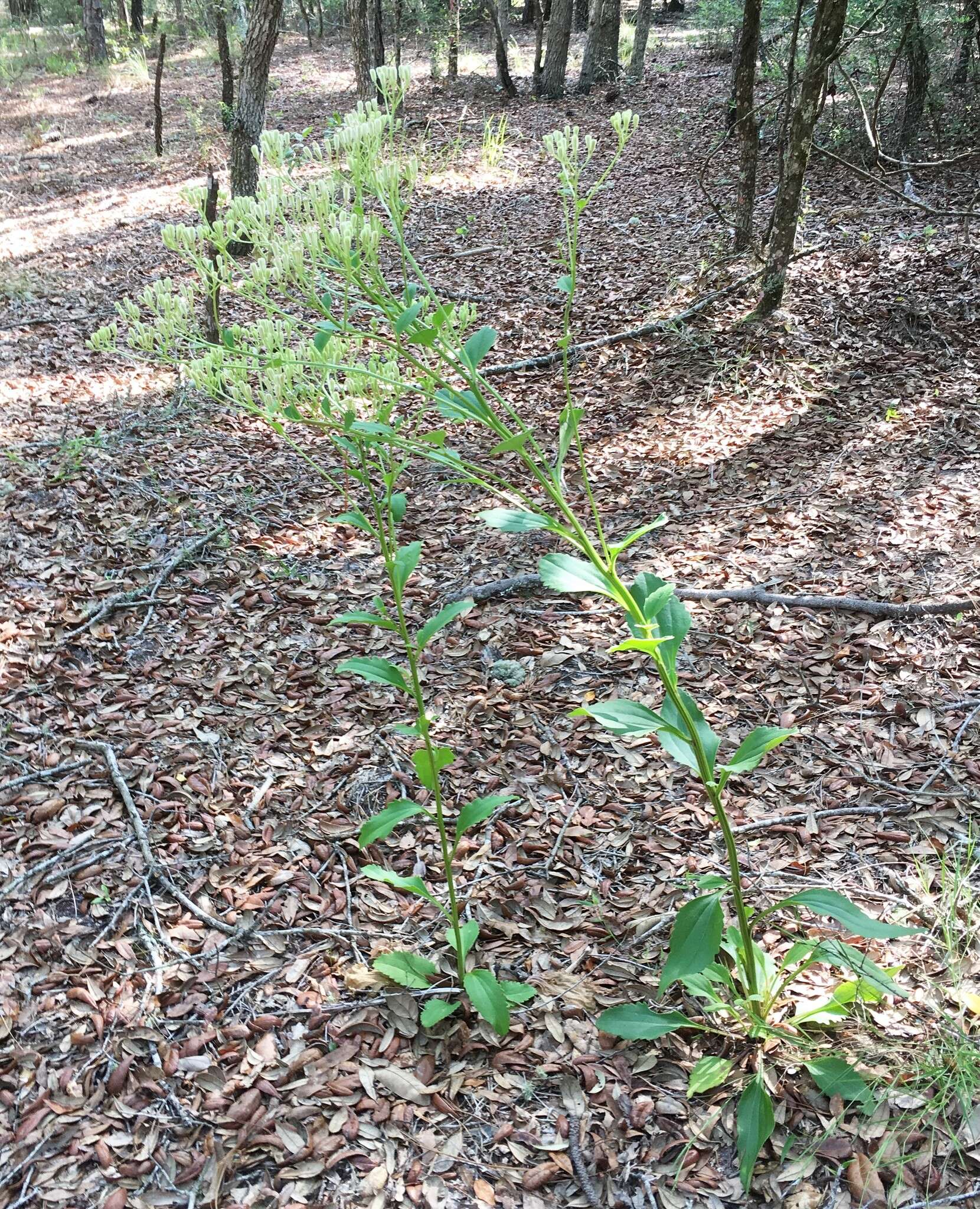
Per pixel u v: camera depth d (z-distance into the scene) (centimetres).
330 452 595
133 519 498
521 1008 244
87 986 254
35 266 965
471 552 479
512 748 343
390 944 268
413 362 203
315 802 323
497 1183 204
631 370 669
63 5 2848
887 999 235
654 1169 205
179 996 251
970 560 405
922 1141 204
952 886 258
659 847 295
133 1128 218
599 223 1006
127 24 2581
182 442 595
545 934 268
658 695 361
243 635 415
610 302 784
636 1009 224
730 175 1100
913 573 405
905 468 490
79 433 598
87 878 288
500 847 299
